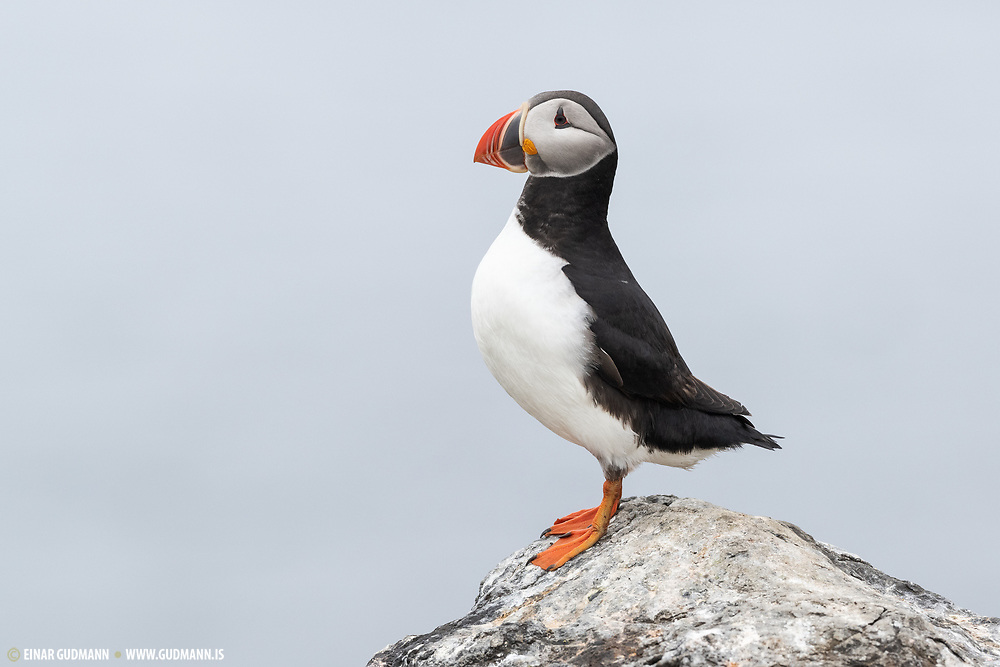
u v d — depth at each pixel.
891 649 8.42
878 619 8.75
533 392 11.23
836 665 8.36
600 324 10.90
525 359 11.05
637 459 11.37
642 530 11.04
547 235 11.38
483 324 11.27
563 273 11.10
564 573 10.79
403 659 10.12
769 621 8.87
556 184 11.47
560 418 11.26
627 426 11.12
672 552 10.46
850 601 9.11
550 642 9.45
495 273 11.20
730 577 9.88
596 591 10.17
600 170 11.50
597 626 9.58
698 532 10.68
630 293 11.27
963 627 10.13
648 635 9.23
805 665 8.37
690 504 11.42
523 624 9.67
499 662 9.33
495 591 11.15
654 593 9.87
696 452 11.64
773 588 9.61
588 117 11.41
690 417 11.45
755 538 10.42
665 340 11.45
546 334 10.84
